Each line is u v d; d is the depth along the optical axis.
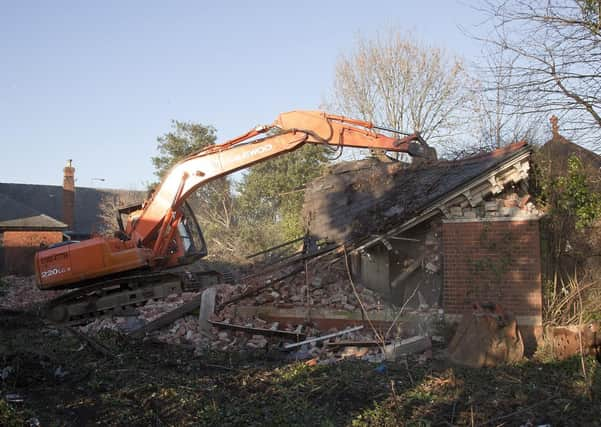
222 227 33.75
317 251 11.08
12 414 6.38
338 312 10.39
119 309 15.01
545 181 10.19
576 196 9.95
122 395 7.51
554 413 6.29
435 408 6.57
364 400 7.02
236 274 17.61
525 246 9.54
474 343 8.55
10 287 24.52
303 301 10.83
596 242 10.05
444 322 9.77
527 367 8.18
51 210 47.56
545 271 9.72
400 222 10.10
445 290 9.85
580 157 10.89
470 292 9.73
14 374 8.45
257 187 34.88
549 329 9.08
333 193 13.59
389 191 12.06
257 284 11.70
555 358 8.48
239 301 11.12
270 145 13.38
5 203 35.59
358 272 11.89
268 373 8.34
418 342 9.22
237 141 13.98
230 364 9.19
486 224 9.73
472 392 7.14
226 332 10.71
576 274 9.86
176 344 10.77
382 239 10.28
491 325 8.59
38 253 14.95
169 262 15.81
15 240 34.12
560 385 7.28
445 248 9.92
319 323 10.49
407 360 8.86
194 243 16.69
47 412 6.93
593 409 6.36
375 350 9.45
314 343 9.85
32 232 34.53
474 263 9.74
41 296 21.39
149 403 7.10
